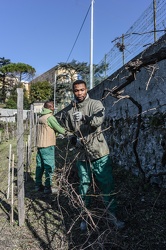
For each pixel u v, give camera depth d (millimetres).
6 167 7492
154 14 5074
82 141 3170
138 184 4484
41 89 46812
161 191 3740
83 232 3291
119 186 4629
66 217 3773
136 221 3418
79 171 3354
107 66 8695
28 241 3271
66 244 3096
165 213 3494
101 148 3219
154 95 4332
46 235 3367
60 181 3016
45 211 4070
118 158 6066
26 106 43219
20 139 3740
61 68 38094
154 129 4348
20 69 58750
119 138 5973
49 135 4898
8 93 56656
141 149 4812
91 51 12133
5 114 33719
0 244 3225
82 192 3332
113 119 6367
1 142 14352
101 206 3670
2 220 3943
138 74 4832
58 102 36688
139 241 2994
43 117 4930
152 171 4402
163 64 4020
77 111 3279
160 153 4172
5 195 5039
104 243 2873
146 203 3836
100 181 3270
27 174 6223
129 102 5309
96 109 3152
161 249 2822
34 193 5023
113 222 3227
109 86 6430
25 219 3883
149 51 4355
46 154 4883
